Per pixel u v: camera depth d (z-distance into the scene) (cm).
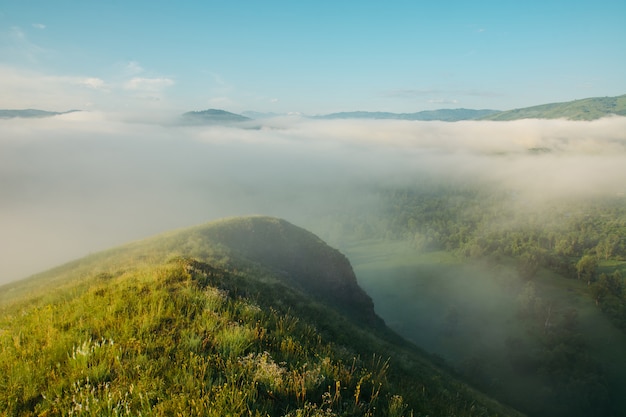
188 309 832
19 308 1237
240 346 676
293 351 748
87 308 808
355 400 603
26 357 593
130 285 983
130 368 557
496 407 1888
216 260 2508
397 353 1923
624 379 8181
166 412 466
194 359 588
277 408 524
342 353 891
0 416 463
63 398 494
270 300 1471
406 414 646
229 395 505
